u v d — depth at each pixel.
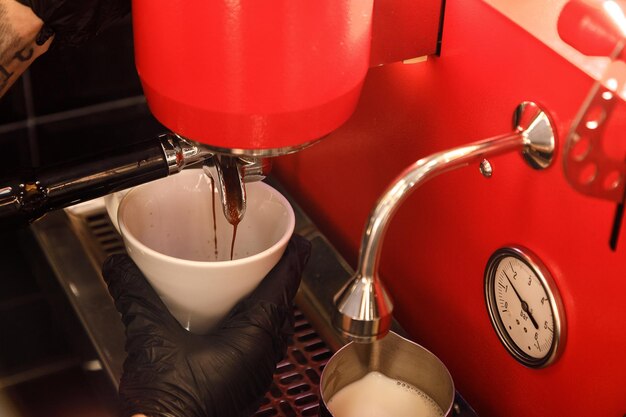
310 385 0.84
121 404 0.75
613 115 0.56
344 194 0.96
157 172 0.74
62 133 1.10
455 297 0.83
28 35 0.68
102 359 0.84
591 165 0.57
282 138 0.59
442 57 0.75
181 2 0.55
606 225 0.63
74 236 0.97
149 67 0.59
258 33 0.55
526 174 0.69
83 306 0.89
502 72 0.69
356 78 0.60
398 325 0.90
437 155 0.62
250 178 0.77
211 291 0.76
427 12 0.73
